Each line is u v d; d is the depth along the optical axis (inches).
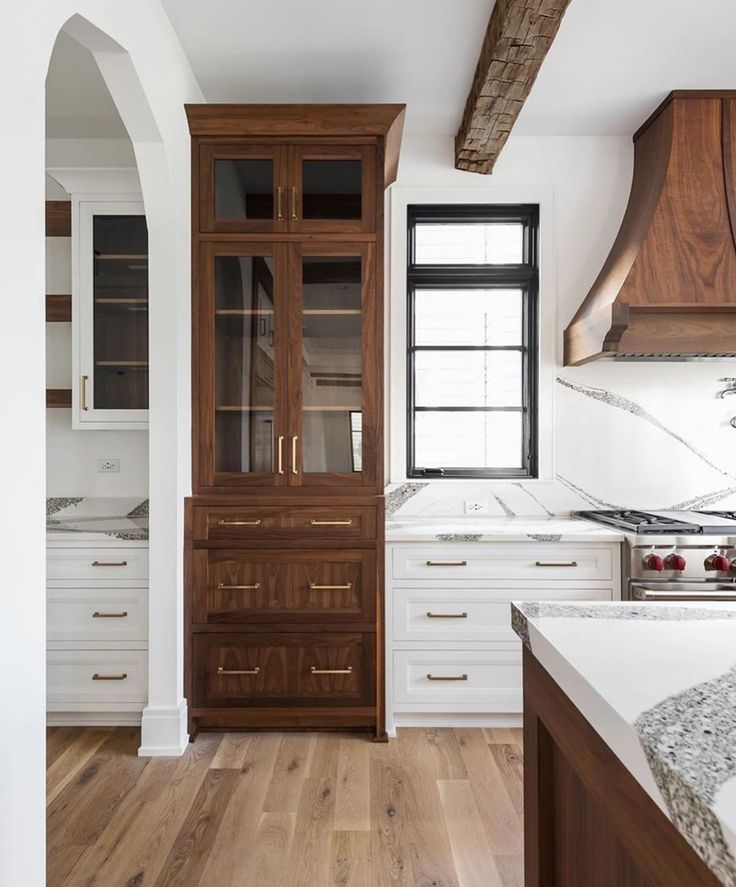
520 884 74.6
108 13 77.7
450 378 143.8
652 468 139.0
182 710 109.3
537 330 140.0
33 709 56.1
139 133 98.4
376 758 105.7
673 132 120.8
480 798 93.3
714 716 30.4
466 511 138.7
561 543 116.0
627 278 115.4
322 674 114.2
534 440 141.1
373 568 114.4
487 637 116.9
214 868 77.4
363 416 115.3
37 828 56.7
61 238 137.9
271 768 102.1
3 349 51.6
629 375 138.8
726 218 117.6
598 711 33.3
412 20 100.3
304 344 116.0
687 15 98.3
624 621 47.1
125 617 115.6
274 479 115.5
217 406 116.2
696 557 111.5
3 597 51.7
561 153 139.3
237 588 114.2
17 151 53.9
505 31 92.2
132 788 95.9
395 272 138.8
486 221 142.3
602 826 37.4
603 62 111.2
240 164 115.7
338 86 120.4
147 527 120.0
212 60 112.2
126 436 138.8
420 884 74.6
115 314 126.5
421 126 135.3
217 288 116.3
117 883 74.7
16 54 53.9
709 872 24.1
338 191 115.6
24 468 54.7
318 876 76.0
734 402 138.6
